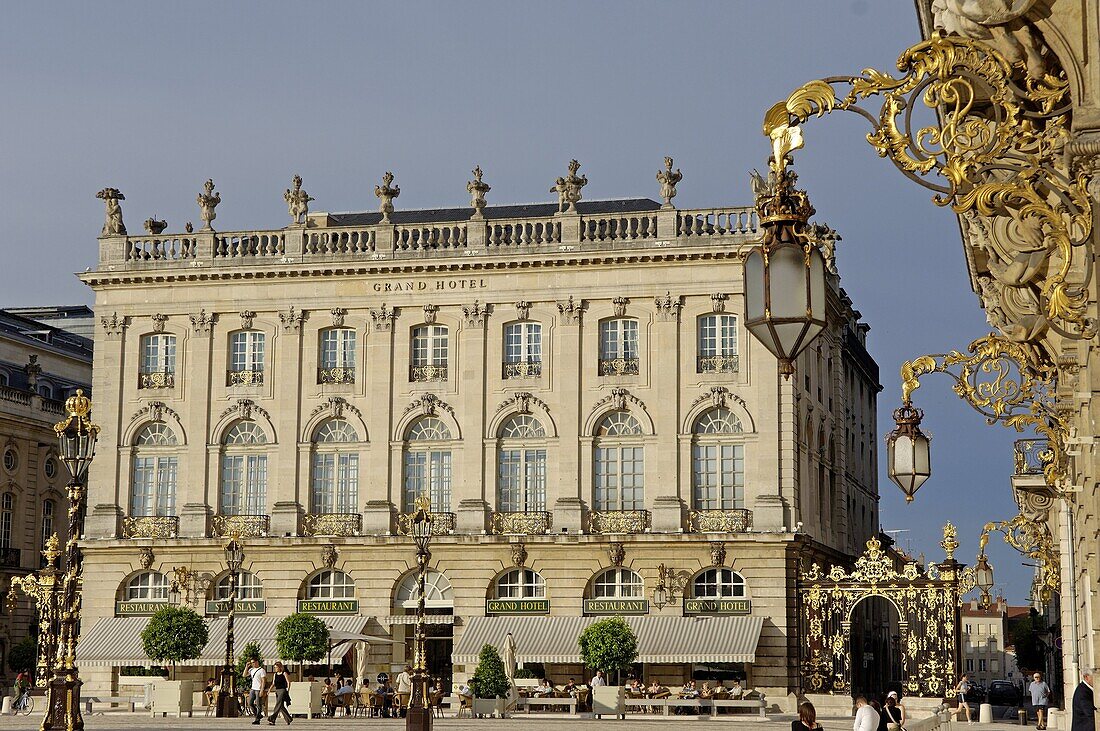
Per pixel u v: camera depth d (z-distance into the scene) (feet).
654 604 213.87
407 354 228.84
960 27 37.78
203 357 233.35
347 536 223.71
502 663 188.14
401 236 232.32
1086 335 33.76
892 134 32.94
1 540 279.28
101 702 213.87
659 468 218.38
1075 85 34.58
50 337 318.45
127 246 238.07
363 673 203.72
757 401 217.56
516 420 225.15
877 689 270.67
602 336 224.33
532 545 218.79
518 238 229.45
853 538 271.90
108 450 233.76
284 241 235.40
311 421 229.25
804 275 30.89
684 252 220.02
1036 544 121.70
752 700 194.18
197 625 210.38
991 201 33.76
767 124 32.68
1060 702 275.59
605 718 184.34
